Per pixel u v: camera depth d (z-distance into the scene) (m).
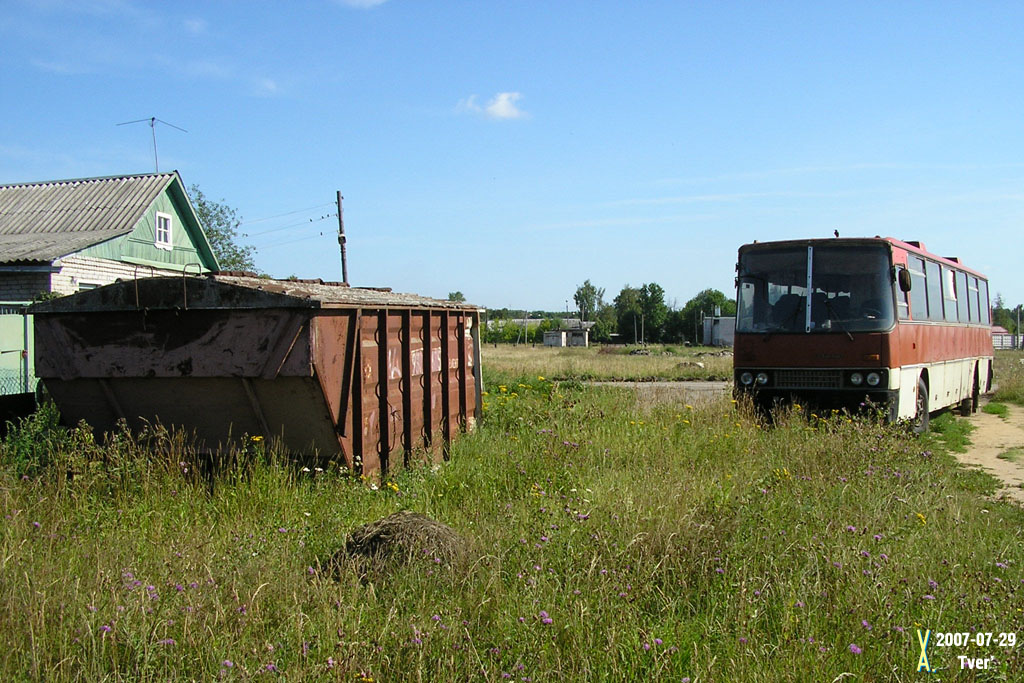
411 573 5.28
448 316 10.52
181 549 5.55
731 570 5.45
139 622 4.38
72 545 5.81
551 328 100.56
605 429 11.42
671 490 7.17
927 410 14.78
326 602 4.74
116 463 7.43
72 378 7.95
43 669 4.05
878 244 12.54
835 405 12.35
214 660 4.10
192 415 8.02
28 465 7.49
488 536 6.11
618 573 5.26
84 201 25.25
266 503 6.97
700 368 37.75
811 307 12.61
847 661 4.21
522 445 10.11
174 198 26.36
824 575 5.38
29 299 19.52
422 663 4.14
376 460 8.49
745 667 4.12
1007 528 7.14
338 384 7.79
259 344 7.47
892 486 7.92
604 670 4.14
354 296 8.48
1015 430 16.39
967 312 18.97
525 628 4.48
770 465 8.97
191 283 7.57
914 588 5.11
